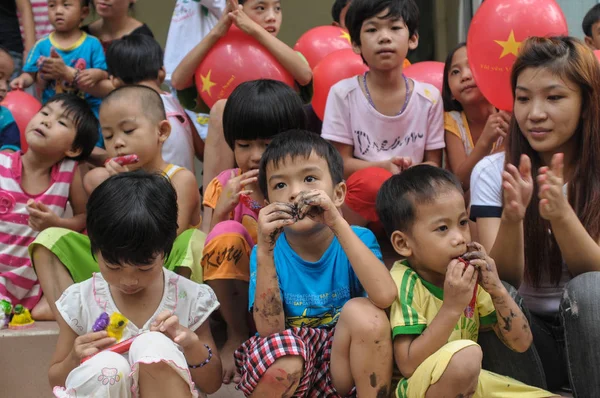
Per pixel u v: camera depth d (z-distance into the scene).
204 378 2.04
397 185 2.06
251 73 3.13
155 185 1.95
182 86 3.29
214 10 3.88
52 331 2.46
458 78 3.26
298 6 5.67
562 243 2.06
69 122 2.76
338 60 3.37
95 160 3.14
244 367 2.02
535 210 2.24
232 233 2.36
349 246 1.97
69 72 3.65
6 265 2.70
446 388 1.79
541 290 2.30
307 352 1.97
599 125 2.19
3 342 2.42
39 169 2.79
